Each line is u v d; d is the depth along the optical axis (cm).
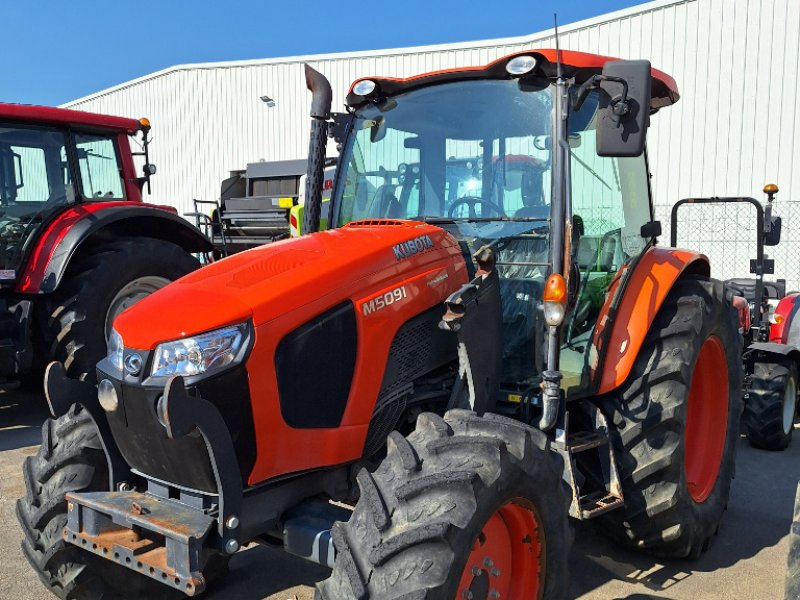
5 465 471
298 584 312
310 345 233
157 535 227
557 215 268
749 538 371
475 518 201
